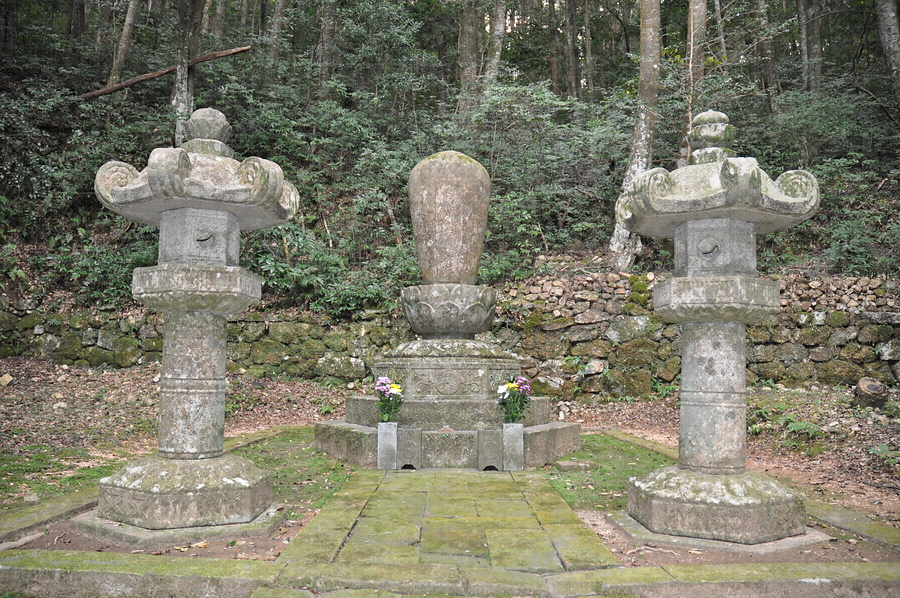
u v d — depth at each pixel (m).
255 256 10.23
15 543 3.40
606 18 22.84
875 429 6.08
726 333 3.80
